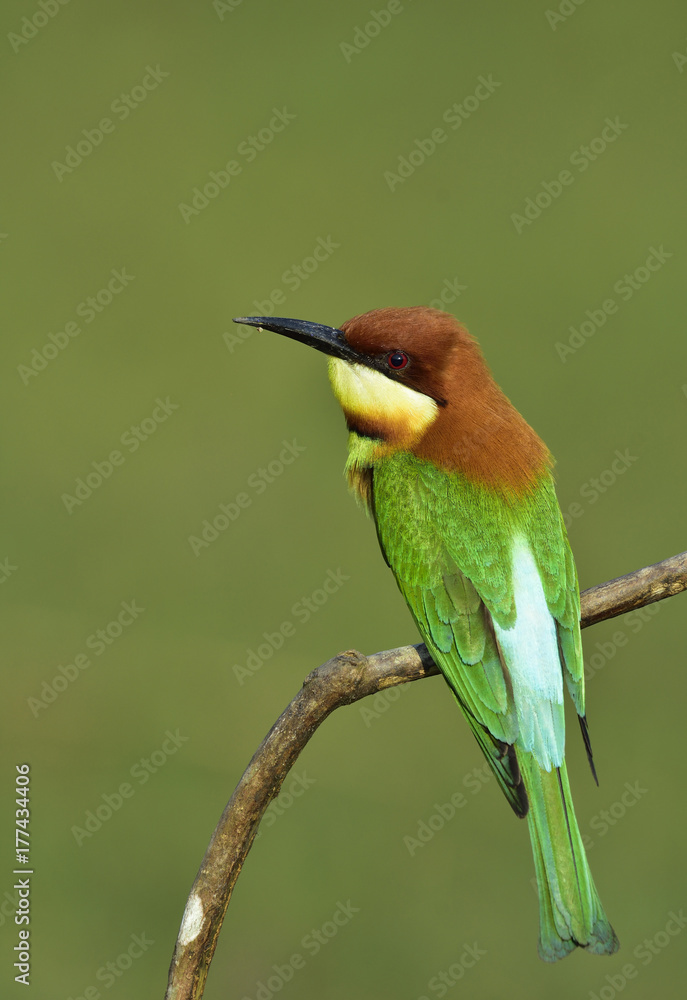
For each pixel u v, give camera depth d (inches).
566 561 279.1
